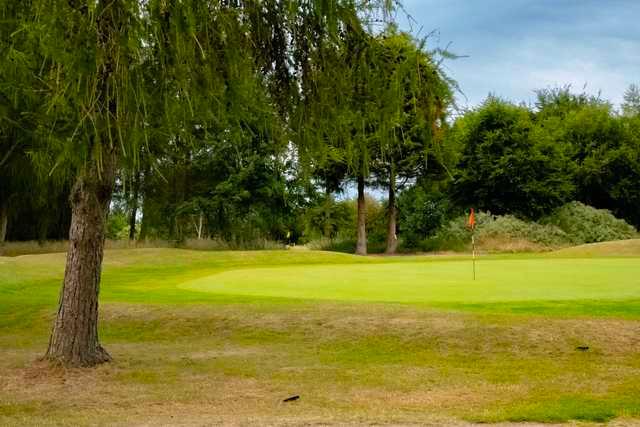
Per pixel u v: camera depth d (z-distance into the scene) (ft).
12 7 17.35
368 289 44.16
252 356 27.66
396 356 27.22
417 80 20.97
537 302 34.94
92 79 14.57
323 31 21.18
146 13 14.79
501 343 27.78
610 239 125.70
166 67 16.28
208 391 21.88
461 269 59.11
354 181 123.13
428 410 19.21
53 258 71.92
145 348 29.78
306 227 170.81
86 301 25.79
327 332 30.89
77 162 15.40
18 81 18.43
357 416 18.35
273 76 22.91
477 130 134.31
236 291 45.19
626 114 179.11
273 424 17.20
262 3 21.20
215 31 18.29
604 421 17.89
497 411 18.89
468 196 139.85
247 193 107.04
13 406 19.93
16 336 34.14
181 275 63.00
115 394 21.53
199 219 129.49
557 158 136.26
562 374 23.75
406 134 23.20
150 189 97.40
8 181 86.89
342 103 22.52
